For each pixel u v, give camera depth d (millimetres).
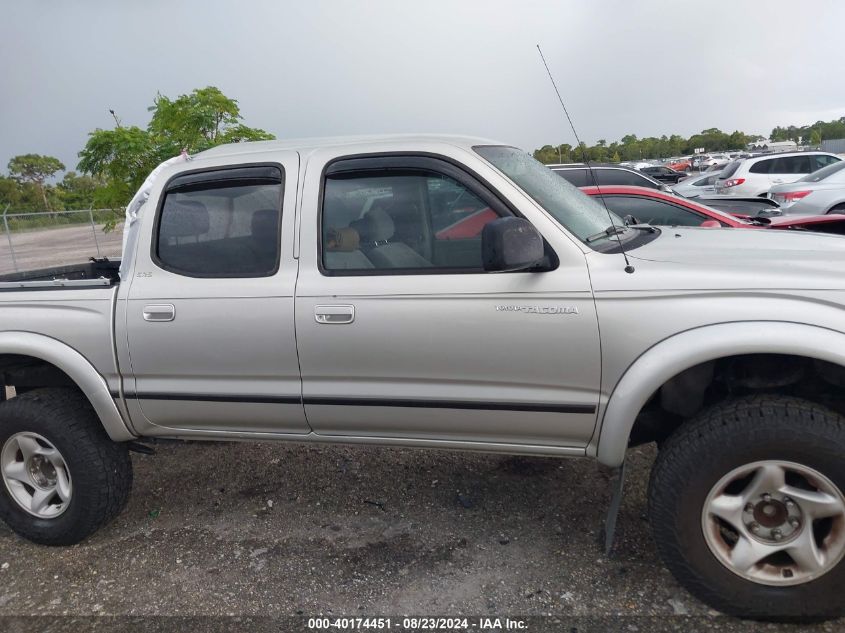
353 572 3062
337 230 2936
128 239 3244
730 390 2697
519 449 2850
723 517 2480
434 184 2861
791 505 2434
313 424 3049
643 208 6391
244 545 3352
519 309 2633
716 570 2518
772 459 2391
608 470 3854
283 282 2928
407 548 3232
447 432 2889
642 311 2510
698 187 17172
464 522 3432
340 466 4180
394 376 2848
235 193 3098
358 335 2818
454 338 2713
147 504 3861
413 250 2857
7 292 3342
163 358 3092
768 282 2436
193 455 4473
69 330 3184
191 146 7656
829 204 9938
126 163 7738
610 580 2879
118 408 3213
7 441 3367
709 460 2434
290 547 3305
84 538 3408
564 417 2689
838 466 2311
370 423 2965
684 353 2432
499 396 2742
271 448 4512
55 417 3238
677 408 2662
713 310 2445
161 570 3174
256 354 2969
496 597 2812
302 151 3066
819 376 2658
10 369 3504
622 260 2639
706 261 2641
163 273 3123
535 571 2977
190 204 3152
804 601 2447
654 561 2992
